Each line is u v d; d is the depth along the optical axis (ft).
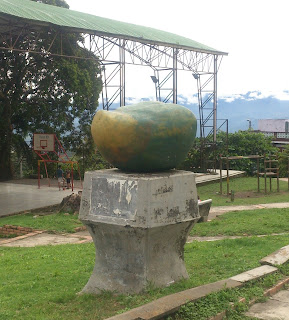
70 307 19.19
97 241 21.03
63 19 72.13
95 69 94.02
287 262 24.95
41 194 74.49
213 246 32.89
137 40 79.15
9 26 68.80
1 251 39.45
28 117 96.22
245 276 22.29
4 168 98.94
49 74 88.63
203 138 108.58
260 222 45.80
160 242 20.42
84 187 21.01
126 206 19.57
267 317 18.67
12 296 21.83
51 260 31.53
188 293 19.20
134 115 19.75
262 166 116.98
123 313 17.12
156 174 20.25
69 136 101.14
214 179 97.25
